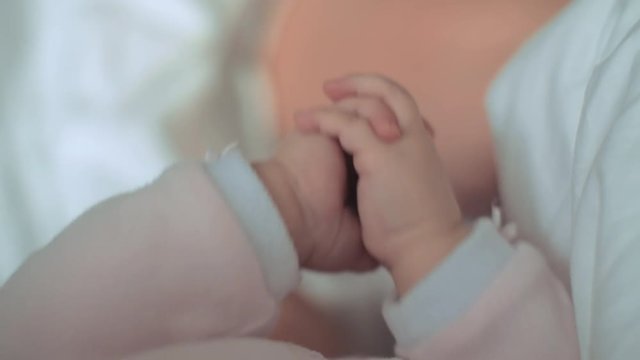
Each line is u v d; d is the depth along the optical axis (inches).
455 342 22.6
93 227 22.4
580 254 21.5
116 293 22.1
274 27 30.4
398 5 29.1
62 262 22.1
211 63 29.9
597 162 21.5
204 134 29.4
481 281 22.8
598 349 20.1
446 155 27.8
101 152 28.4
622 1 24.7
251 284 22.8
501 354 22.5
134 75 29.1
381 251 23.9
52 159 28.1
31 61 28.5
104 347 22.0
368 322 28.0
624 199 20.6
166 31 29.7
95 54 28.9
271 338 26.1
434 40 28.5
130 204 22.6
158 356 21.3
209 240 22.5
